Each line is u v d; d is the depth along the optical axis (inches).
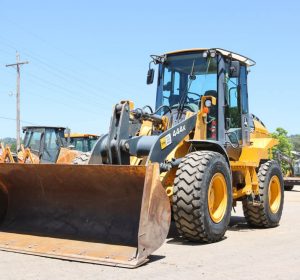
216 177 235.8
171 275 167.0
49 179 217.8
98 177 204.1
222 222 239.3
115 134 229.9
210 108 278.5
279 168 324.8
